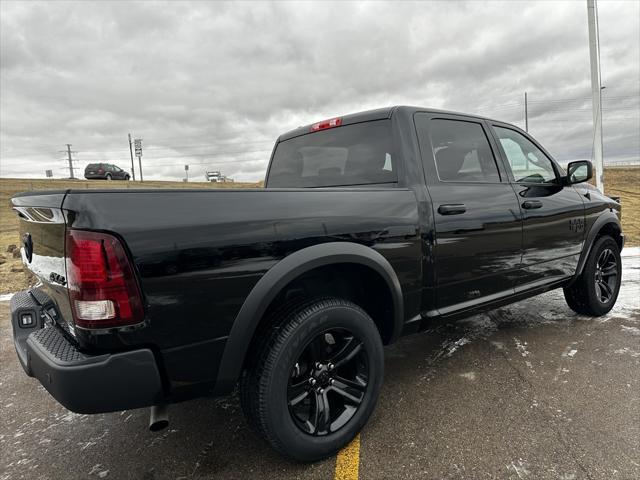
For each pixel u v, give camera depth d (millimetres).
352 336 2262
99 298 1577
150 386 1685
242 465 2203
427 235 2590
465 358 3385
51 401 3057
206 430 2564
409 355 3504
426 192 2646
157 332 1681
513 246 3133
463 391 2844
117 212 1616
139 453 2359
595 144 10852
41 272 2047
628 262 6871
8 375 3510
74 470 2236
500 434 2346
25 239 2293
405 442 2312
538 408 2590
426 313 2680
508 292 3205
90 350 1628
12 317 2254
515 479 1992
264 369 1944
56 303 1934
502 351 3490
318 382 2195
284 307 2098
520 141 3598
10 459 2357
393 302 2432
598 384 2857
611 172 40562
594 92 10766
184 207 1760
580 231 3809
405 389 2908
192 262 1733
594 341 3617
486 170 3152
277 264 1955
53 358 1644
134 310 1620
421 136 2791
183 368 1768
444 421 2498
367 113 2938
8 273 7441
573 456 2137
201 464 2230
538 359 3301
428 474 2055
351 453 2238
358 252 2215
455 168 2934
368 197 2363
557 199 3572
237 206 1895
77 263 1582
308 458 2117
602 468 2043
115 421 2732
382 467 2121
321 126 3260
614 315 4316
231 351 1856
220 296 1811
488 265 2967
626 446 2195
